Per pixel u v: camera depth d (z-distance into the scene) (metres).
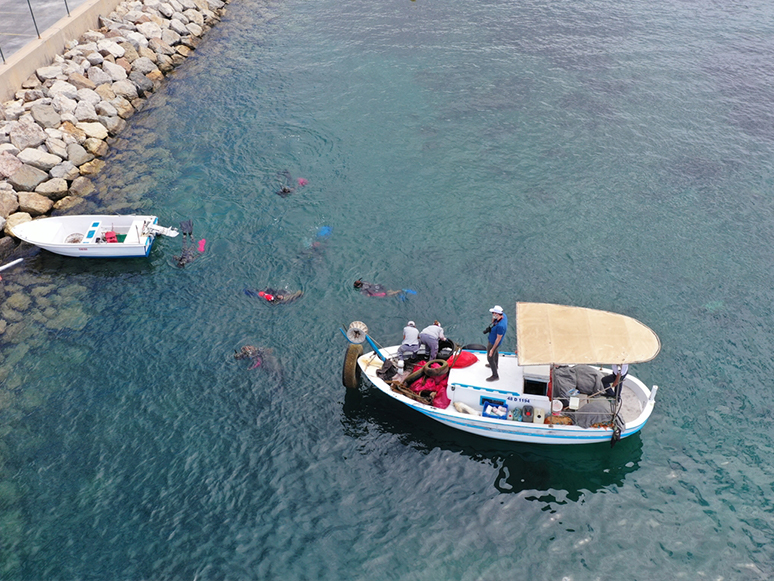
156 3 40.72
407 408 19.19
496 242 25.30
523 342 16.98
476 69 37.41
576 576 15.12
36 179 27.17
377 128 32.19
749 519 16.25
